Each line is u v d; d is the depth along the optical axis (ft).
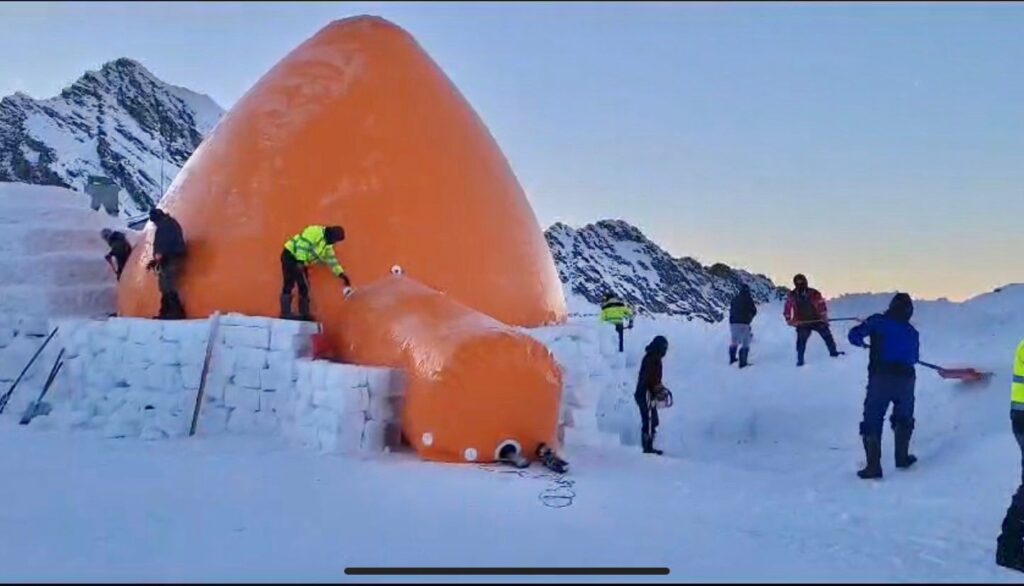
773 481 29.60
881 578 17.71
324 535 19.72
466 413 28.35
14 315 41.11
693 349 61.26
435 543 19.21
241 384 33.68
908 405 32.53
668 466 30.45
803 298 50.98
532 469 27.86
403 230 35.99
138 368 35.58
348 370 29.94
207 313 35.96
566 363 35.04
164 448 30.53
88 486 24.57
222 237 36.40
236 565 17.35
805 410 43.98
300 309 34.06
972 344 47.21
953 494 28.17
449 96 39.88
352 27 40.06
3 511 21.68
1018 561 19.56
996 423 35.37
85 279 43.88
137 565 17.30
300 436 31.35
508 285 38.09
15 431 34.42
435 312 31.55
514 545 19.17
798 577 17.42
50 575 16.53
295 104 37.81
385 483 25.17
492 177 39.19
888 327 32.37
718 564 18.21
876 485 30.35
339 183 36.17
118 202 65.51
